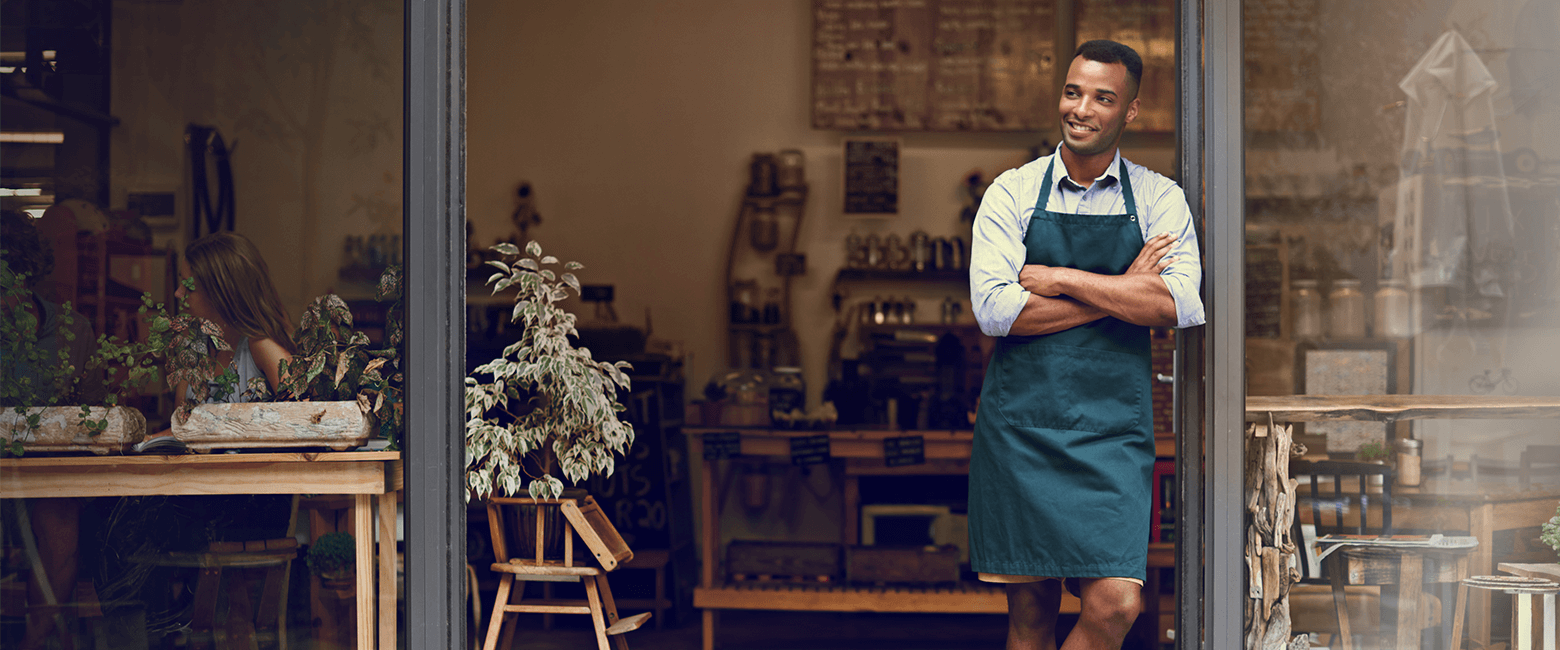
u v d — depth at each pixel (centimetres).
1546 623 279
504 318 585
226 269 264
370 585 257
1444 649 282
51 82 272
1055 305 241
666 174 617
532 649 426
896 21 605
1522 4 301
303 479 256
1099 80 245
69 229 267
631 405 511
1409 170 298
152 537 261
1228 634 261
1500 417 285
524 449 299
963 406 524
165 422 266
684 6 616
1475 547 284
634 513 504
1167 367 457
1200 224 261
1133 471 246
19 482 260
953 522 486
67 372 264
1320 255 295
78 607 262
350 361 257
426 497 249
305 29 266
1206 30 261
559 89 618
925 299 611
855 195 609
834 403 556
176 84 271
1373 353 290
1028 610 262
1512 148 300
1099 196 252
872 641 451
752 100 614
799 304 615
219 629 261
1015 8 602
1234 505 261
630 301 618
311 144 264
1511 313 296
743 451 439
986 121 604
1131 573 242
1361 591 282
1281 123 298
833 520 598
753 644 446
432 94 251
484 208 616
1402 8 300
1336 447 285
